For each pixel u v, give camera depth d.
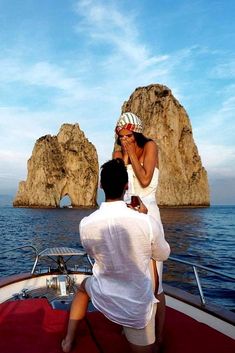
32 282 5.64
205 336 3.51
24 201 166.12
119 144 3.84
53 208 152.38
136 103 145.75
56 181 160.00
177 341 3.43
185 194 135.88
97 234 2.78
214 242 32.16
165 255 2.93
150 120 136.25
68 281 5.46
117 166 2.88
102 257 2.83
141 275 2.80
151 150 3.48
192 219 72.50
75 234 43.50
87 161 166.25
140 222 2.71
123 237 2.72
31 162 165.88
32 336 3.56
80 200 161.25
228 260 22.05
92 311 4.28
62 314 4.08
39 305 4.35
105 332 3.59
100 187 2.96
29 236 40.88
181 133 143.75
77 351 3.27
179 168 135.75
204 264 20.56
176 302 4.55
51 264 13.93
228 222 65.19
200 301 4.49
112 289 2.86
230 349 3.28
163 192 130.88
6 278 5.61
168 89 143.50
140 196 3.50
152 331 2.90
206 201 143.62
